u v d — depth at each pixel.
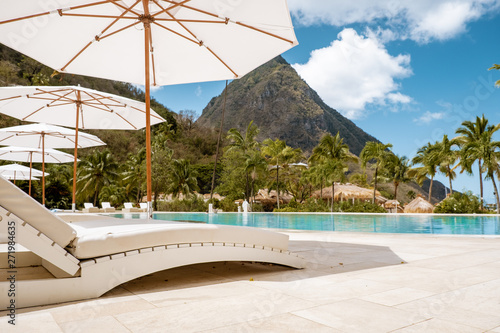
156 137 41.19
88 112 7.70
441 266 4.28
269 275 3.88
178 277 3.79
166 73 6.03
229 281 3.59
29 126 9.13
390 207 38.88
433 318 2.33
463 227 14.34
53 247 2.81
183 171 40.22
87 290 2.93
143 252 3.24
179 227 3.47
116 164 41.56
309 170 35.84
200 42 5.15
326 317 2.37
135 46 5.45
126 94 77.94
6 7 4.00
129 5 4.75
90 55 5.41
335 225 15.78
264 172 33.09
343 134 162.12
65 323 2.30
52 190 29.84
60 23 4.65
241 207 26.64
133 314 2.49
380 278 3.63
